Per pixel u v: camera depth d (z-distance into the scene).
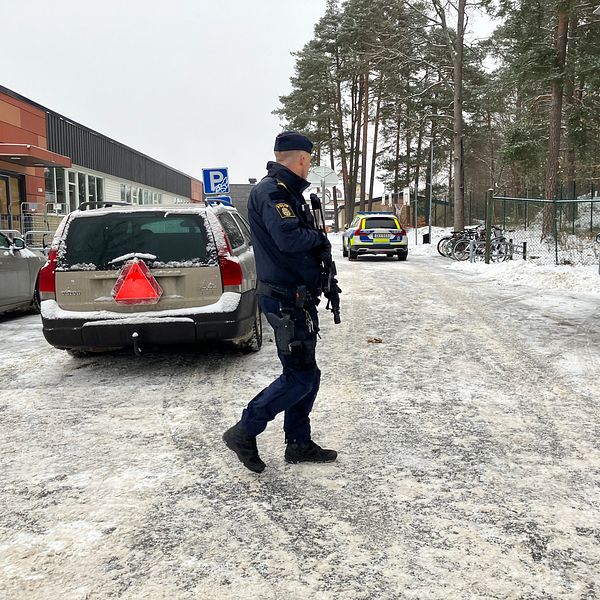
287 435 3.49
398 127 46.28
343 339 6.99
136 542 2.66
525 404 4.57
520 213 33.72
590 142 25.12
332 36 44.22
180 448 3.77
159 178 41.88
